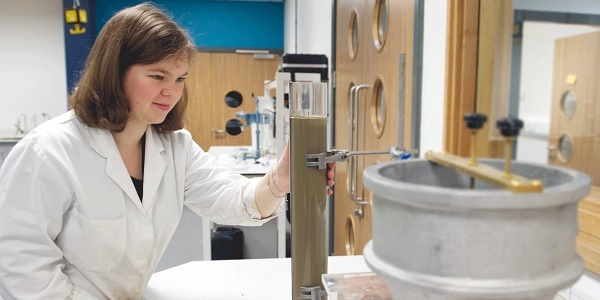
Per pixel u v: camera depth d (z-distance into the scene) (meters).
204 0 5.32
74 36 4.73
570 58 0.89
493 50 1.10
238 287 1.00
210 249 2.39
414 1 1.43
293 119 0.68
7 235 0.82
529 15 1.00
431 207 0.34
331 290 0.63
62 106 4.91
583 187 0.34
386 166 0.44
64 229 0.90
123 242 0.94
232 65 5.40
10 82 4.82
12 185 0.84
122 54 0.86
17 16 4.77
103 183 0.92
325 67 2.65
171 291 0.99
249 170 2.68
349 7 2.29
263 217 1.09
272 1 5.41
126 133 0.98
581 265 0.37
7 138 4.47
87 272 0.94
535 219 0.33
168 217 1.06
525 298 0.34
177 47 0.87
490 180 0.36
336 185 2.56
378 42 1.83
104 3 5.06
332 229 2.66
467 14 1.13
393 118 1.65
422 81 1.41
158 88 0.89
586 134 0.85
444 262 0.35
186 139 1.18
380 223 0.40
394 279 0.37
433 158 0.46
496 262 0.33
